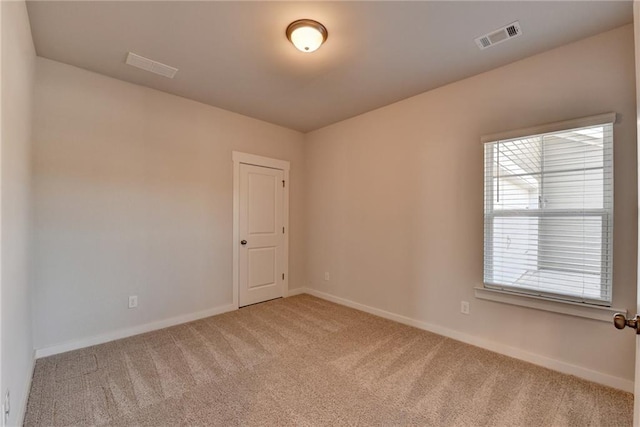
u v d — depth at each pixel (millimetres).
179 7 1849
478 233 2693
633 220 1971
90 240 2641
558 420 1716
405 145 3250
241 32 2100
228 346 2641
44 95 2422
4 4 1328
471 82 2736
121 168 2816
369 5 1824
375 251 3541
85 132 2619
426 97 3064
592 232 2117
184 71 2654
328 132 4168
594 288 2107
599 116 2062
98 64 2535
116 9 1863
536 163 2369
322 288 4242
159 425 1657
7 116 1400
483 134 2656
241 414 1749
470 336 2729
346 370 2246
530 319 2396
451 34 2111
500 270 2553
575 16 1911
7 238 1406
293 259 4422
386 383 2076
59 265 2482
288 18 1951
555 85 2279
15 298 1602
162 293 3080
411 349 2602
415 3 1807
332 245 4094
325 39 2154
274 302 4012
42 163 2406
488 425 1677
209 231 3461
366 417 1731
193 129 3318
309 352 2537
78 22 1988
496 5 1819
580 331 2166
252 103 3385
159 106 3061
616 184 2029
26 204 1998
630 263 1979
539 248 2352
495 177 2586
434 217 2996
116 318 2781
